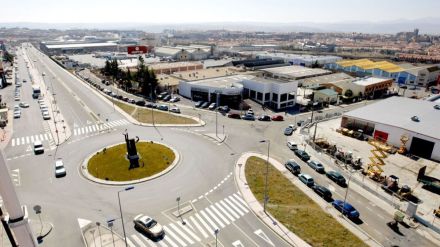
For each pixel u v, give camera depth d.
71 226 37.91
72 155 58.00
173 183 48.19
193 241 35.88
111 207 41.84
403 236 37.06
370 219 40.25
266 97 95.88
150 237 36.44
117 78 133.75
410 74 139.25
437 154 59.22
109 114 85.56
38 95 101.75
